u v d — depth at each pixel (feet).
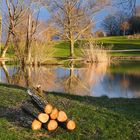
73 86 106.01
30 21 173.78
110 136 44.32
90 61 182.70
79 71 147.43
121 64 174.09
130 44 286.66
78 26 208.44
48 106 44.50
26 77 127.75
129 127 47.62
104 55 183.21
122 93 91.91
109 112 55.26
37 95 47.98
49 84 110.52
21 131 44.60
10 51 204.64
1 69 154.71
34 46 170.71
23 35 179.52
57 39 213.66
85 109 56.85
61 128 45.68
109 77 126.00
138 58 203.31
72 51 206.08
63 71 147.84
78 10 210.18
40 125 45.06
